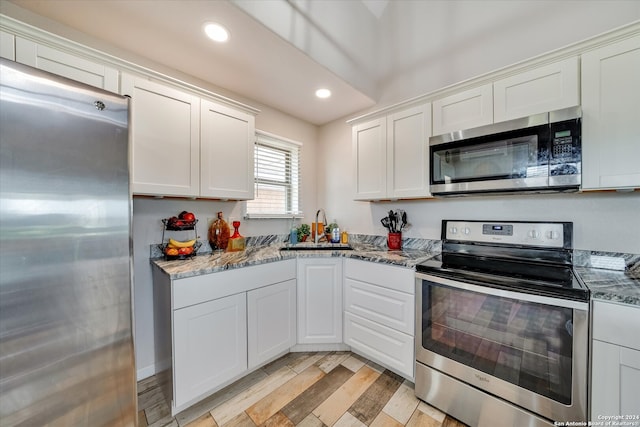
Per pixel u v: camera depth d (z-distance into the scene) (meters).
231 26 1.47
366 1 2.00
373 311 1.86
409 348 1.66
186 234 2.01
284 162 2.77
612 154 1.22
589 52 1.28
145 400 1.58
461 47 1.96
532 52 1.68
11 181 0.80
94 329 0.98
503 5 1.74
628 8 1.40
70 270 0.92
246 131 2.07
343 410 1.51
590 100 1.27
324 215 2.88
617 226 1.43
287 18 1.59
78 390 0.94
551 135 1.34
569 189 1.38
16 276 0.81
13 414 0.82
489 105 1.59
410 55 2.20
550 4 1.61
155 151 1.57
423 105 1.89
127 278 1.05
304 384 1.73
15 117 0.81
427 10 1.99
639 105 1.16
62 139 0.90
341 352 2.12
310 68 1.88
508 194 1.65
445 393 1.48
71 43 1.26
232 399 1.59
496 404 1.30
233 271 1.65
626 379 1.00
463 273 1.40
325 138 3.01
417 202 2.25
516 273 1.36
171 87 1.64
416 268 1.60
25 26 1.14
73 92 0.92
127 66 1.45
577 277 1.27
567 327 1.12
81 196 0.94
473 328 1.39
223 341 1.60
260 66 1.86
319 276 2.06
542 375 1.18
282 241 2.72
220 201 2.22
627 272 1.36
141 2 1.30
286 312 1.97
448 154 1.73
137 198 1.77
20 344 0.83
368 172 2.25
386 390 1.67
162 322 1.57
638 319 0.98
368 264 1.89
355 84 2.16
